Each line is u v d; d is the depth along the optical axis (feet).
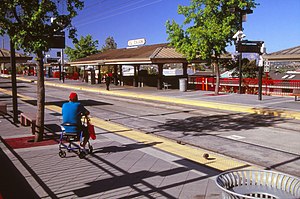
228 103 63.98
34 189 19.48
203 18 75.82
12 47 41.98
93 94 100.07
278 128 41.22
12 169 23.27
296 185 11.25
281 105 59.52
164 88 107.45
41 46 28.14
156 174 22.21
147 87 117.80
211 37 71.97
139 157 26.55
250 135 37.19
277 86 82.43
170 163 24.88
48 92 108.47
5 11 27.99
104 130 39.34
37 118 31.89
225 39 74.49
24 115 40.16
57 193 18.85
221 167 24.27
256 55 73.41
